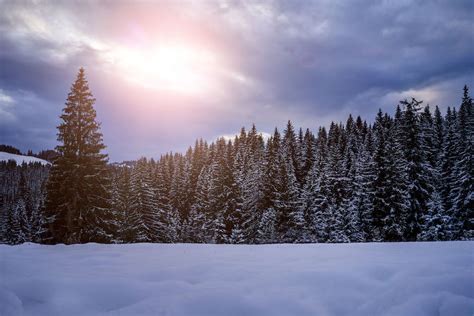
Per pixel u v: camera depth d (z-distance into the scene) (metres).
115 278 5.61
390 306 4.21
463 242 9.70
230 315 4.19
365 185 37.97
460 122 52.09
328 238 36.88
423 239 29.50
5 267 6.67
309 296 4.68
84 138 23.12
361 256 7.45
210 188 47.72
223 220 43.09
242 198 44.25
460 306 3.90
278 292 4.82
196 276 6.04
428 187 31.70
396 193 31.69
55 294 4.92
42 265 7.24
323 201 39.00
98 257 8.71
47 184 23.14
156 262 7.64
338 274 5.48
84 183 22.48
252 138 80.25
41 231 23.72
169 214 53.03
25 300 4.76
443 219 29.11
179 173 66.25
